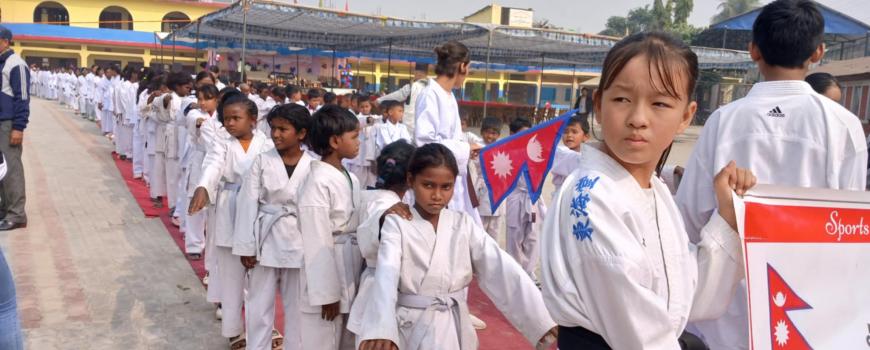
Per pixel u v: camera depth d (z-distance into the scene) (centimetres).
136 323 457
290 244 359
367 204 334
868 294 188
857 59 1573
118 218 771
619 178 158
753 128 236
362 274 306
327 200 327
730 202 176
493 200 388
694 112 159
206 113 610
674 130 151
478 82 4025
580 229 151
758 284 173
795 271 179
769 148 233
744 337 222
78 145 1407
